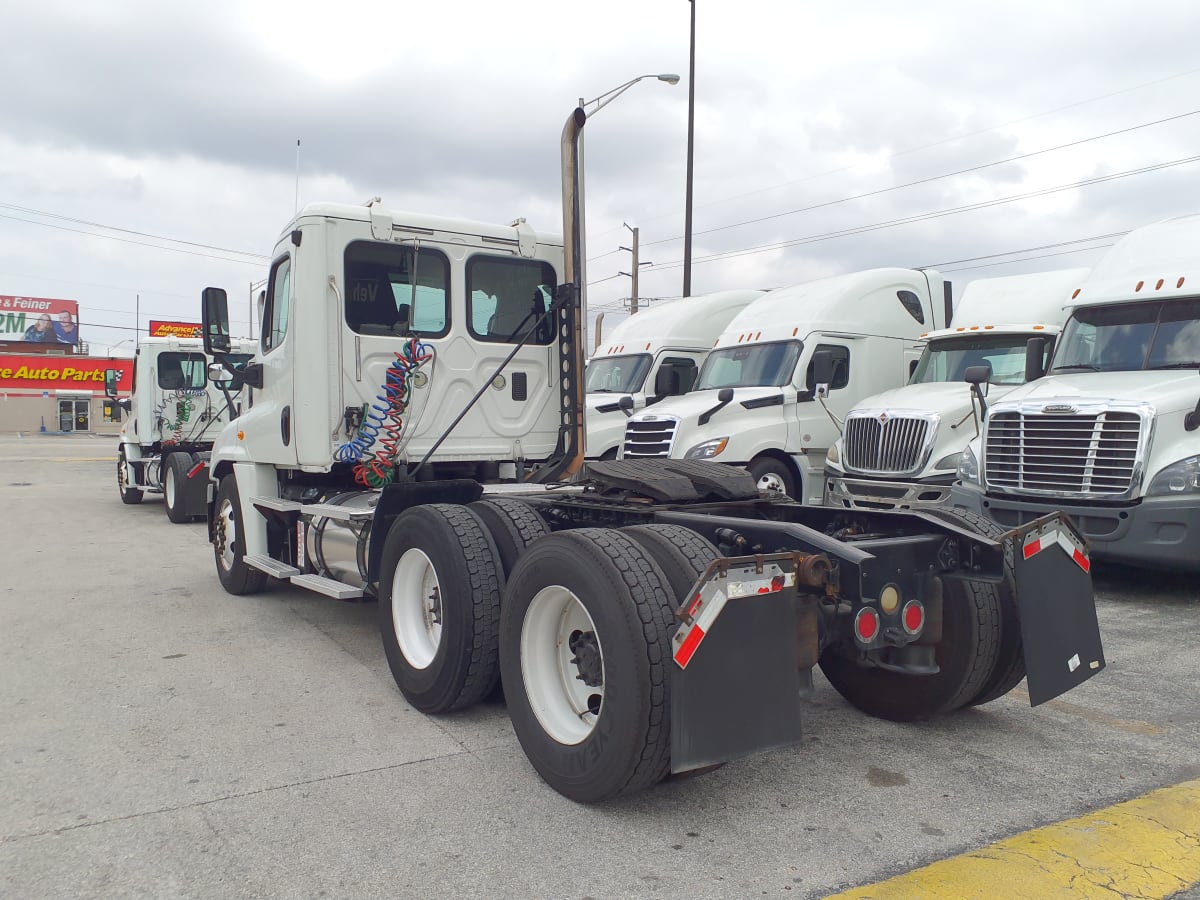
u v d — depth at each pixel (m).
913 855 3.24
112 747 4.27
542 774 3.82
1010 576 4.49
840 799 3.73
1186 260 8.60
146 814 3.56
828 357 11.28
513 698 4.00
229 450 7.50
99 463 28.72
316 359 5.91
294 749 4.26
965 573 4.06
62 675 5.47
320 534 6.27
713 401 11.70
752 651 3.39
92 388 56.06
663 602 3.44
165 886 3.02
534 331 6.61
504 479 6.79
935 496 9.85
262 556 7.03
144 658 5.85
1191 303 8.41
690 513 4.46
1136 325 8.70
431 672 4.63
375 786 3.84
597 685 3.73
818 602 3.77
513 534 4.66
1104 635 6.48
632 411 13.45
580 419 6.66
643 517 4.69
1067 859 3.19
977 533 4.25
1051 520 4.10
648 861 3.19
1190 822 3.48
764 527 3.90
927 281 13.27
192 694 5.10
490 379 6.48
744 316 13.27
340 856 3.22
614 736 3.40
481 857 3.22
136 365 14.88
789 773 4.02
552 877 3.08
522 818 3.54
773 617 3.46
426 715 4.76
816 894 2.97
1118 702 5.02
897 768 4.07
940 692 4.46
